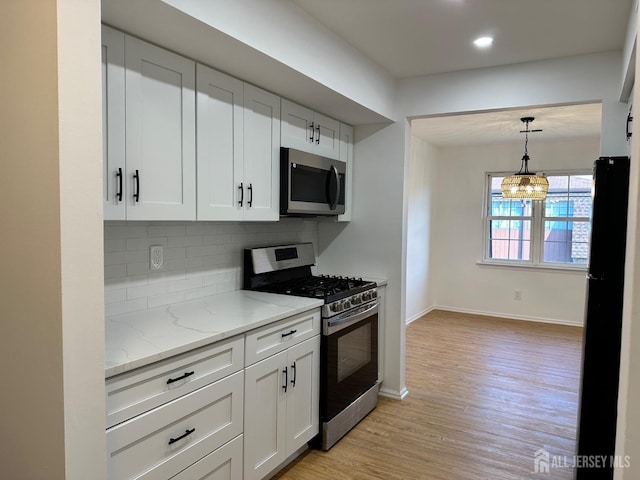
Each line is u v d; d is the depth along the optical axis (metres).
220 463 1.88
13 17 1.23
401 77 3.23
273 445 2.21
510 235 6.22
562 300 5.80
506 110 3.01
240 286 2.83
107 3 1.48
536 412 3.17
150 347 1.61
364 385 3.03
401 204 3.31
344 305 2.72
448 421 3.01
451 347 4.71
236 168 2.27
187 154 1.98
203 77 2.05
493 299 6.23
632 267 1.04
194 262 2.49
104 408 1.28
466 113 3.13
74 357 1.20
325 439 2.60
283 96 2.60
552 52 2.68
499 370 4.03
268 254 2.94
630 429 1.03
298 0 2.08
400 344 3.36
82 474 1.23
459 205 6.42
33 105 1.19
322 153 3.05
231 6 1.75
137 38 1.75
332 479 2.32
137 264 2.16
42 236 1.20
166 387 1.61
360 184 3.47
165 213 1.88
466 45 2.60
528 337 5.12
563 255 5.90
